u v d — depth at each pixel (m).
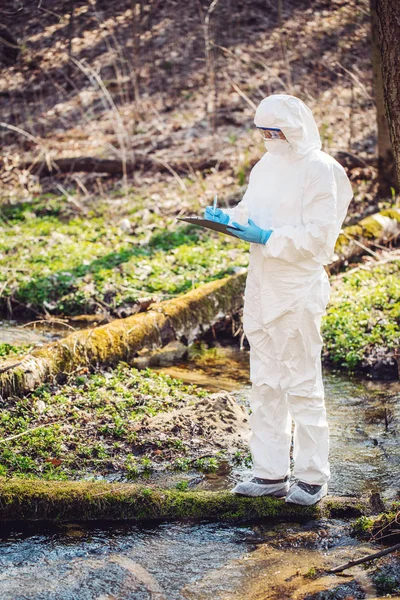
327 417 7.70
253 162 14.62
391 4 5.59
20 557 5.34
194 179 14.45
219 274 10.74
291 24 19.25
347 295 10.18
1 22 17.62
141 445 6.86
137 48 17.34
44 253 11.73
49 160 14.65
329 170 5.25
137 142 15.89
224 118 16.47
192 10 19.83
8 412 7.26
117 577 5.11
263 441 5.83
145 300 9.59
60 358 8.09
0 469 6.30
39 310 10.35
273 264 5.37
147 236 12.39
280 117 5.17
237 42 18.81
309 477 5.72
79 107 17.36
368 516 5.70
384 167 13.14
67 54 18.50
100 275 10.88
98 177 14.91
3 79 18.09
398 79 5.70
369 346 9.00
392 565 5.14
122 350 8.67
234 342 9.79
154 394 7.85
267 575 5.11
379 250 11.97
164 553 5.39
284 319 5.43
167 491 5.92
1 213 13.41
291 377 5.55
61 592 4.95
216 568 5.20
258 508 5.78
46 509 5.75
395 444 7.10
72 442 6.86
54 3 19.09
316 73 17.61
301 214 5.34
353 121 15.80
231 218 5.51
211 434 7.14
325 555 5.32
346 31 18.78
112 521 5.79
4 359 8.17
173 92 17.56
